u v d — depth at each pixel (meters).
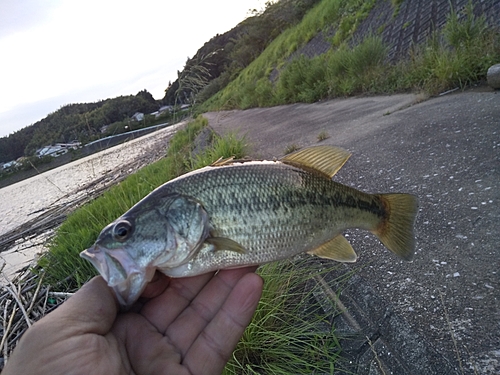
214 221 0.24
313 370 0.27
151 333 0.22
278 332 0.29
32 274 0.70
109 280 0.21
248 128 1.55
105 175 2.09
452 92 0.77
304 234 0.26
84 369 0.17
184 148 1.37
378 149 0.62
